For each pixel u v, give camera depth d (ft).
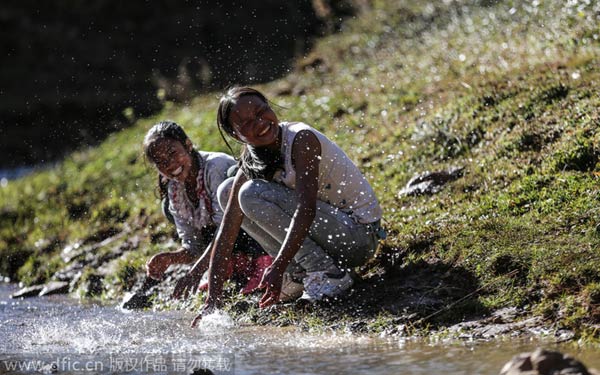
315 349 30.83
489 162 47.80
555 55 61.31
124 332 37.14
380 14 101.04
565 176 41.70
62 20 131.64
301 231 33.78
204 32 118.73
